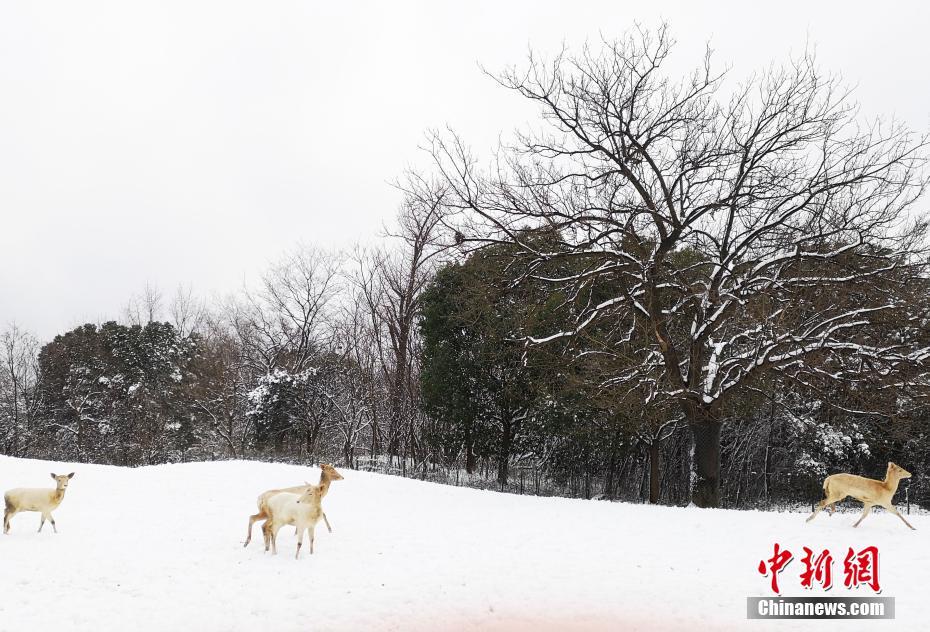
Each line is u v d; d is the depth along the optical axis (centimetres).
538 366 2356
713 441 2012
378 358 4119
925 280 1784
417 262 3956
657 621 792
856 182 1912
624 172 1981
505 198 2022
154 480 1772
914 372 1783
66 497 1568
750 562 1009
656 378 1970
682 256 2441
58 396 5153
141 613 821
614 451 2814
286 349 4491
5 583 918
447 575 964
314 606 841
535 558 1053
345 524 1323
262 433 3675
